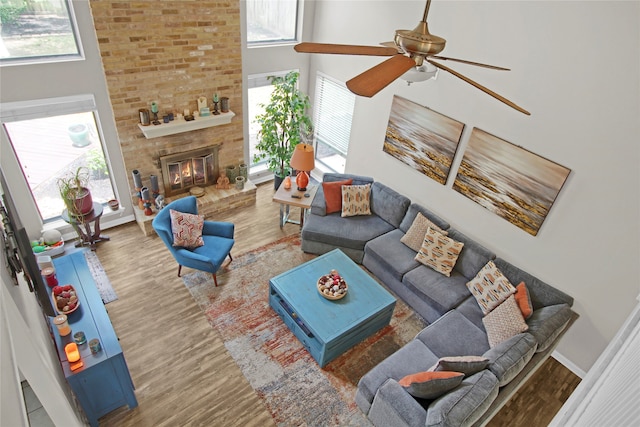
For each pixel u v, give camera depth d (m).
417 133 4.89
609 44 3.15
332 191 5.28
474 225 4.64
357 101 5.63
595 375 1.43
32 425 3.00
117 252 5.02
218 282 4.69
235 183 6.05
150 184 5.39
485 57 3.99
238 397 3.53
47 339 2.76
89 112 4.64
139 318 4.17
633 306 3.51
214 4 4.75
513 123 3.93
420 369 3.36
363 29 5.18
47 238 4.73
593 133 3.40
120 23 4.23
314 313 3.82
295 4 5.72
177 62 4.82
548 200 3.82
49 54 4.14
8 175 4.35
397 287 4.62
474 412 2.69
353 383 3.72
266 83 5.98
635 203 3.29
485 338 3.73
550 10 3.42
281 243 5.41
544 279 4.11
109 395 3.14
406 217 5.02
